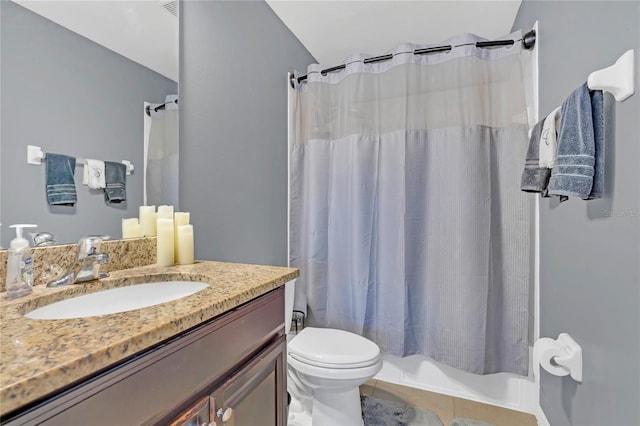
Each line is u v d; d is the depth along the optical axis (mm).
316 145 1946
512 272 1603
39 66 856
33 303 689
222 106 1463
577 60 1054
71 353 426
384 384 1848
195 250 1313
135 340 483
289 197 2012
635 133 707
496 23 1892
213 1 1416
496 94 1627
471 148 1610
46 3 873
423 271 1768
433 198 1730
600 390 896
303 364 1357
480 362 1572
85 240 857
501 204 1619
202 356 637
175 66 1244
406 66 1720
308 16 1868
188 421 587
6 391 343
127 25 1084
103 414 451
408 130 1736
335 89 1942
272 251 1831
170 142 1228
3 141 786
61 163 900
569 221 1130
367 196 1819
